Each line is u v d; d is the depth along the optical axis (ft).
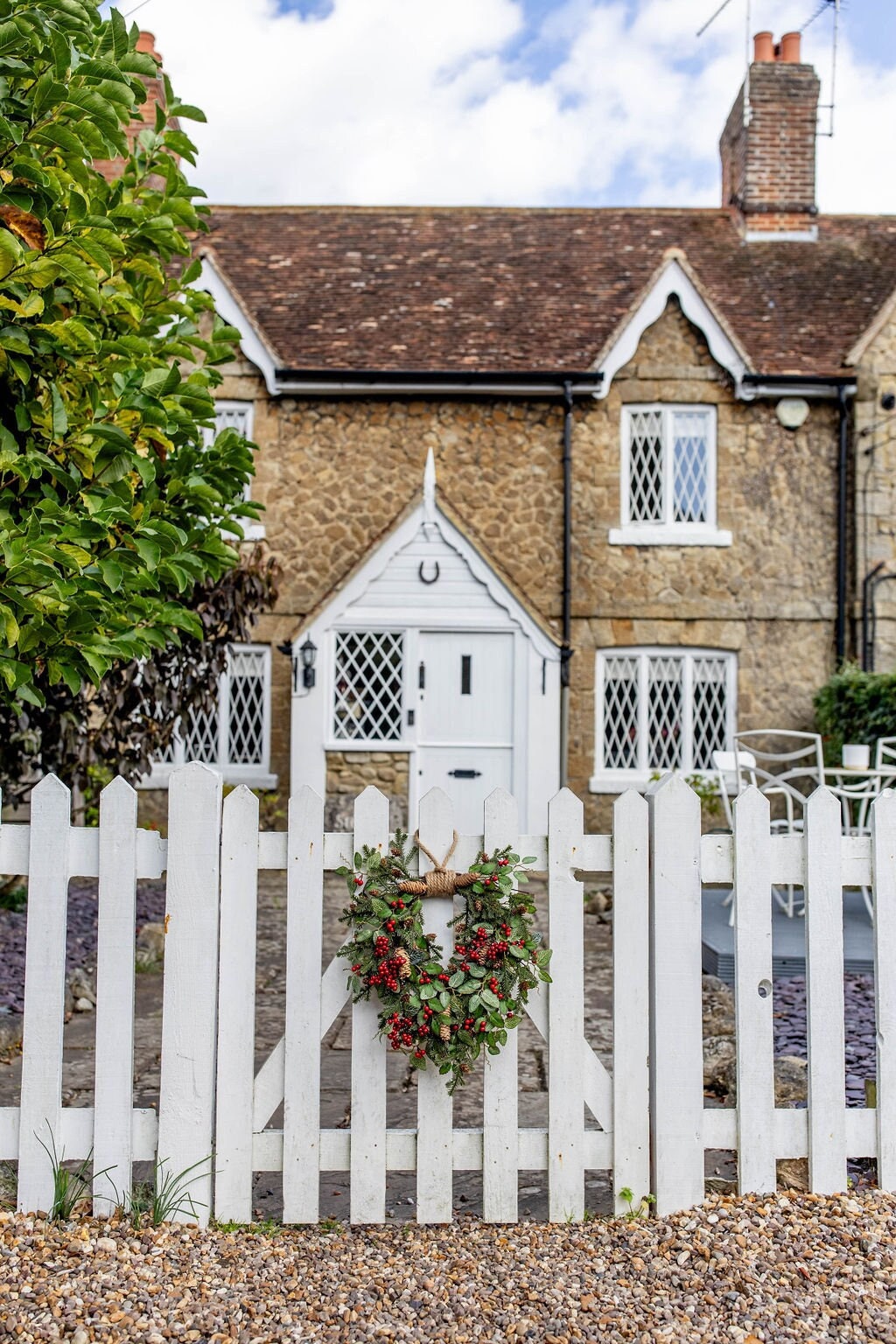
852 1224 8.93
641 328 38.47
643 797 9.71
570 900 9.44
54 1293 7.76
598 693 38.75
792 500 39.09
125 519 12.34
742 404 39.22
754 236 43.93
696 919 9.48
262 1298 7.88
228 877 9.37
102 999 9.28
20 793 18.15
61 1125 9.31
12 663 10.96
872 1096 10.26
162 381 13.30
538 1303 7.81
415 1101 13.07
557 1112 9.36
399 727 36.96
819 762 22.81
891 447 38.86
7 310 11.57
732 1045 13.55
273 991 18.42
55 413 11.68
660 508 39.32
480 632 36.99
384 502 39.04
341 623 36.73
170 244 14.44
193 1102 9.23
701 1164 9.40
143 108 39.11
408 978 9.02
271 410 39.17
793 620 38.88
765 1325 7.50
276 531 38.91
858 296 41.73
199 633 14.03
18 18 10.32
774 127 43.88
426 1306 7.79
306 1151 9.28
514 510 39.01
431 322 40.37
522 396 38.88
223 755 38.75
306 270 42.83
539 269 42.73
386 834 9.45
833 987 9.57
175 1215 9.15
